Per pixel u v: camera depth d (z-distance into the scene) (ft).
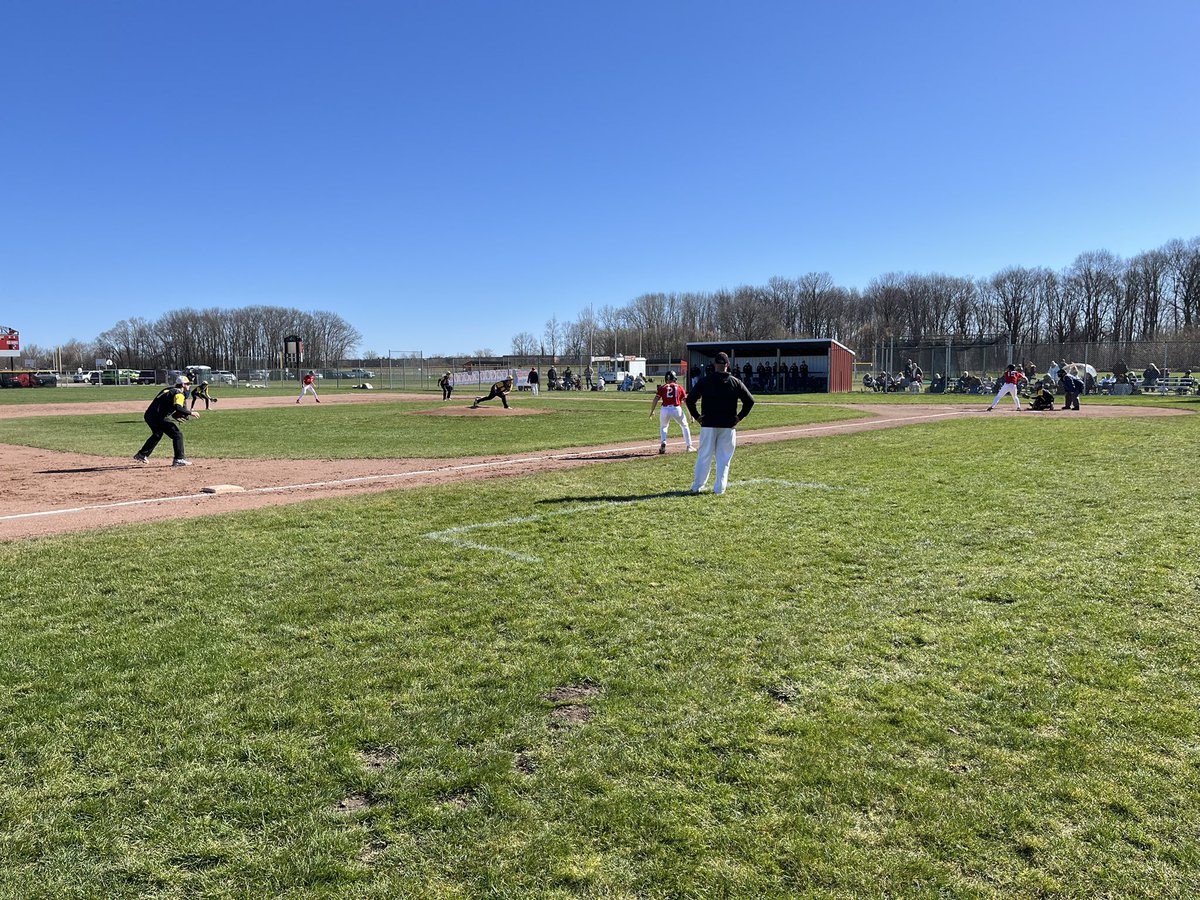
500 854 9.02
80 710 12.64
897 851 8.98
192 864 8.92
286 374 255.09
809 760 10.89
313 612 17.38
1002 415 77.92
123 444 58.29
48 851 9.14
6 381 219.41
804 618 16.65
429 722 12.18
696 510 28.43
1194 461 39.55
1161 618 16.26
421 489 34.45
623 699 12.90
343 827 9.57
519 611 17.33
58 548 23.58
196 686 13.53
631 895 8.30
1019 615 16.62
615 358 226.17
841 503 29.45
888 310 346.95
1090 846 9.02
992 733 11.59
